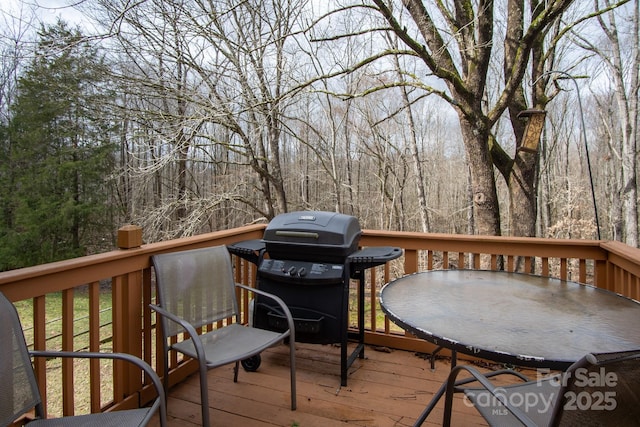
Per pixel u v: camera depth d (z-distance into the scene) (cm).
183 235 902
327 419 207
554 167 1287
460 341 130
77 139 1150
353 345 307
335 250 240
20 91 1095
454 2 588
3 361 124
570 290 194
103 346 604
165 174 950
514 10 604
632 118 1061
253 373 261
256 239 318
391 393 235
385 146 1262
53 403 419
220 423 204
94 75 734
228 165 988
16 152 1194
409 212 1355
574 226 1151
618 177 1190
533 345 127
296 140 1148
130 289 210
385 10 510
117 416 138
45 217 1199
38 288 159
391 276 1044
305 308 248
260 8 762
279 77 783
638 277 210
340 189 1202
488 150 592
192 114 755
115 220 1202
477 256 284
